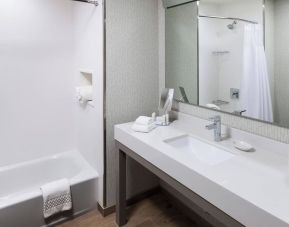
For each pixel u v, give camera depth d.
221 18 1.62
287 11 1.26
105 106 1.92
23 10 2.18
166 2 2.02
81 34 2.24
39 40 2.30
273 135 1.39
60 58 2.45
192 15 1.82
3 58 2.15
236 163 1.25
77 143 2.65
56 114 2.52
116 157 1.92
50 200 1.84
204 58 1.77
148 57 2.10
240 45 1.52
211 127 1.61
